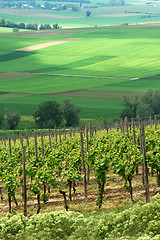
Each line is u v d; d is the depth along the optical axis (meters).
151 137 36.28
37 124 131.12
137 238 18.97
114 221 21.06
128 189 27.27
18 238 21.61
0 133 109.50
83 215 23.44
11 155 41.56
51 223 22.34
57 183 28.42
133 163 27.09
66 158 35.59
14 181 28.77
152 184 31.05
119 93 173.38
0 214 29.11
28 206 30.83
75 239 20.47
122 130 47.56
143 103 138.38
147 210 21.09
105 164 27.48
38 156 36.41
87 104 157.50
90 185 34.78
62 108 133.75
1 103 164.38
